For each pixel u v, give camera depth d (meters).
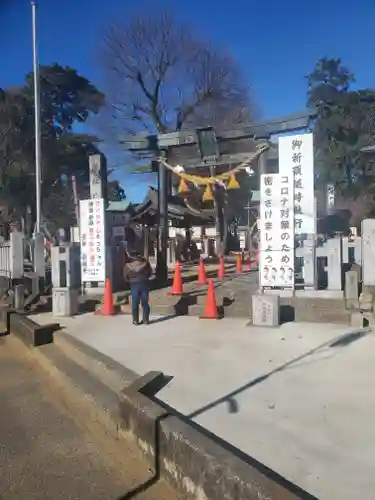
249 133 14.25
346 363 6.90
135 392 5.17
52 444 4.97
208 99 36.06
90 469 4.39
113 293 13.45
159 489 4.03
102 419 5.49
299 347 7.93
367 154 20.27
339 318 9.98
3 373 7.86
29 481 4.17
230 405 5.31
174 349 8.05
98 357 7.18
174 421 4.28
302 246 11.13
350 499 3.36
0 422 5.61
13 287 14.16
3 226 39.34
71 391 6.55
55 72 44.00
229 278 16.98
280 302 10.62
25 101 42.78
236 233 43.91
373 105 38.78
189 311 11.56
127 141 15.99
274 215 11.05
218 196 28.89
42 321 11.12
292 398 5.49
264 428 4.65
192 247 34.44
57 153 42.28
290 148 11.17
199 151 14.91
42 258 15.37
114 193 48.88
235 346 8.14
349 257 13.84
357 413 4.98
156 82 35.59
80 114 47.19
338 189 38.34
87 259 13.83
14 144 41.88
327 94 38.94
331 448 4.18
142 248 26.58
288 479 3.65
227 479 3.33
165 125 36.56
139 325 10.32
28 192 41.84
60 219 41.09
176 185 31.97
